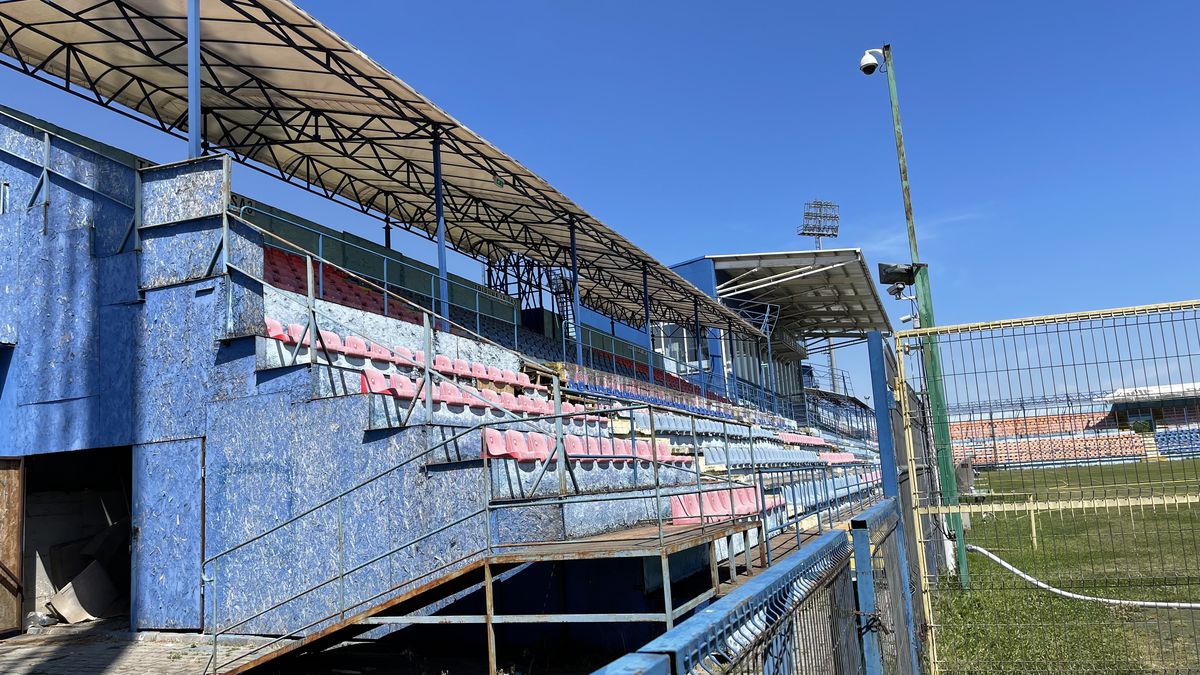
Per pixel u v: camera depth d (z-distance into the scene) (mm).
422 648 10430
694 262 36438
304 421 10180
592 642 9852
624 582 9680
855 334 50094
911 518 9547
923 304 12242
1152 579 9672
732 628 2844
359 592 9602
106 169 11641
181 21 13141
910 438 8195
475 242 26391
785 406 46344
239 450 10469
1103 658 8273
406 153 18609
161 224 11188
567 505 9609
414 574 9344
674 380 35938
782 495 14070
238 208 12016
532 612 9977
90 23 13367
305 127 17469
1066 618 9461
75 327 11586
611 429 15336
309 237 19062
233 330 10625
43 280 11875
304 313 12258
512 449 10133
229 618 10180
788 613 3529
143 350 11125
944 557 11484
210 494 10531
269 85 15477
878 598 5555
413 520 9461
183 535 10602
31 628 11664
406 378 12328
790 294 40531
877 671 5113
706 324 37844
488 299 25875
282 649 8703
